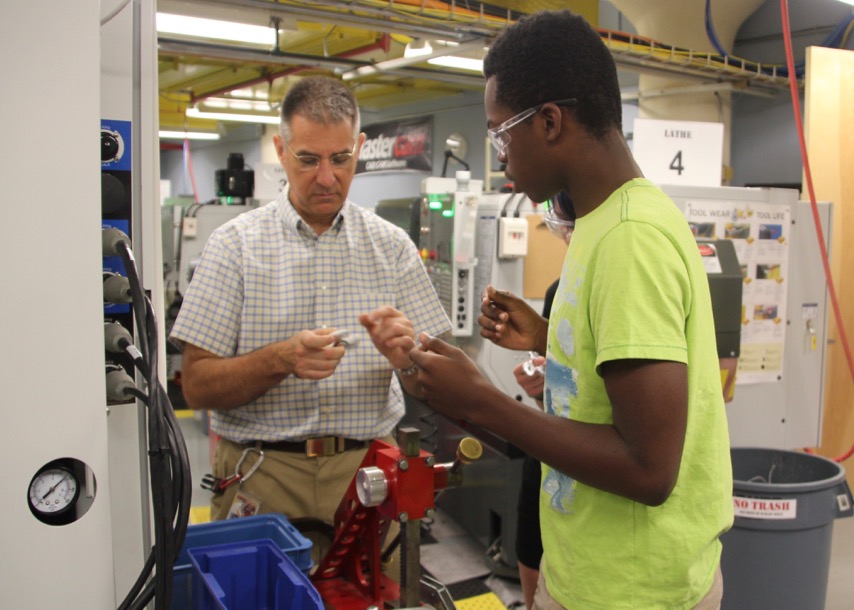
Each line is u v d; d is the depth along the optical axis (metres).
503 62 0.95
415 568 1.00
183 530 0.83
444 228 3.05
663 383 0.82
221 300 1.60
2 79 0.73
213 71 5.79
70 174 0.76
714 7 4.27
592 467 0.85
